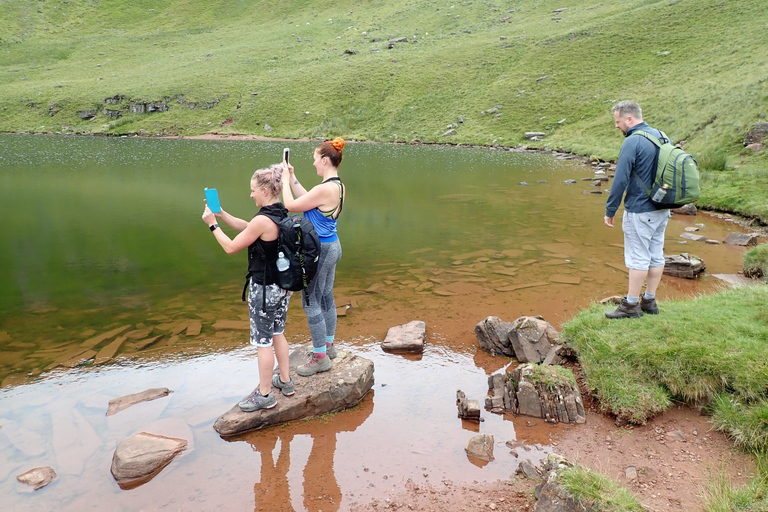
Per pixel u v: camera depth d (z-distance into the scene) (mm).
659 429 3625
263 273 3578
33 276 7879
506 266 8148
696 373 3852
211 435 3656
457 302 6496
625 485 3031
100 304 6578
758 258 7570
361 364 4355
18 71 75000
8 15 97375
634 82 41500
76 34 95625
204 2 108250
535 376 3955
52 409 3986
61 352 5082
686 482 3043
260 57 72000
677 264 7609
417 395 4254
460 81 52875
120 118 55500
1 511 2869
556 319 5840
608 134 33688
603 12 65500
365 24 86312
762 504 2666
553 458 3088
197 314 6188
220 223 12195
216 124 52875
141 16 104312
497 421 3863
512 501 2957
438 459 3387
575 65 48406
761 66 31656
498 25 75312
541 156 30859
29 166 23969
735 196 13312
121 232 11102
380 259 8695
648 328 4445
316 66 64562
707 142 21891
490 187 17984
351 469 3285
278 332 3750
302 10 101000
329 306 4336
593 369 4176
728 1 49219
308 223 3596
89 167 23828
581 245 9562
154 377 4527
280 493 3049
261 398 3760
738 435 3367
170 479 3174
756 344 4008
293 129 50000
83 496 3008
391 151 34562
